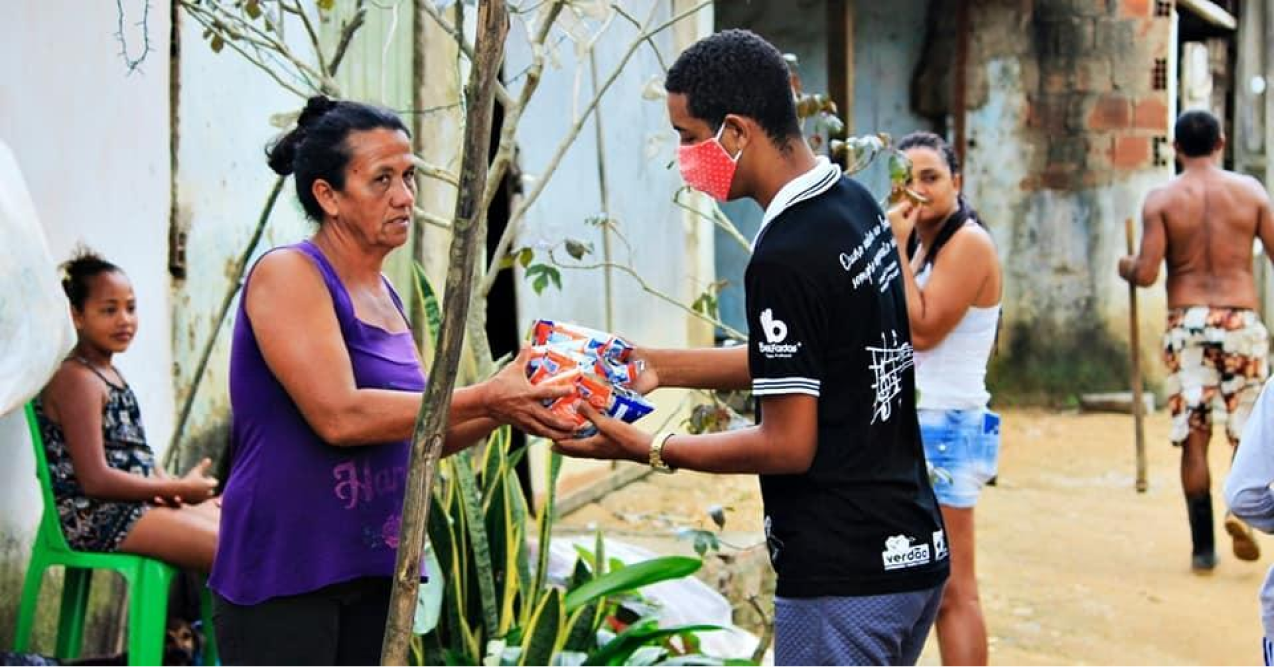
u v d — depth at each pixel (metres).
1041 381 11.78
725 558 5.87
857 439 2.95
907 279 4.54
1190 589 6.82
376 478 3.17
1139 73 11.49
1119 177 11.58
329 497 3.11
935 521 3.10
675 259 8.90
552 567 4.79
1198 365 7.09
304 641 3.13
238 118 5.71
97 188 4.71
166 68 5.15
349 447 3.12
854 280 2.91
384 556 3.18
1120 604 6.56
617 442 3.03
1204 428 7.10
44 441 4.18
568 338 3.07
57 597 4.59
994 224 11.79
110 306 4.28
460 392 3.03
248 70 5.77
